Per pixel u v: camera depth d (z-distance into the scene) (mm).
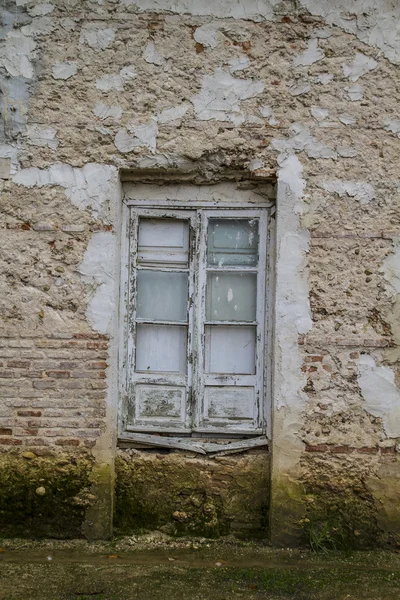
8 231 4094
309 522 4070
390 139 4066
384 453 4066
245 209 4301
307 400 4078
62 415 4094
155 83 4078
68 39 4062
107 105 4078
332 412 4074
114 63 4070
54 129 4078
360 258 4074
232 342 4355
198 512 4199
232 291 4375
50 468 4094
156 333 4367
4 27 4062
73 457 4098
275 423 4090
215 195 4301
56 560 3859
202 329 4305
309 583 3646
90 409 4090
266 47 4070
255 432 4246
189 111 4086
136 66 4074
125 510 4207
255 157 4082
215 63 4074
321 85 4066
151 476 4227
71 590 3494
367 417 4074
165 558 3934
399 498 4059
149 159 4098
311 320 4082
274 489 4086
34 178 4086
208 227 4352
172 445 4238
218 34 4070
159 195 4301
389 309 4070
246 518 4195
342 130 4066
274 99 4074
